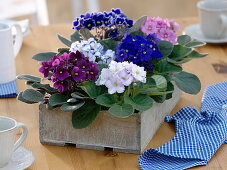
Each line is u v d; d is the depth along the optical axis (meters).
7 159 1.17
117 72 1.21
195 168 1.20
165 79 1.29
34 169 1.21
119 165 1.22
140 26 1.51
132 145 1.25
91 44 1.35
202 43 1.57
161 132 1.38
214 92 1.59
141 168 1.19
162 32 1.54
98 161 1.24
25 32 2.07
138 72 1.22
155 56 1.32
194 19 2.31
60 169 1.20
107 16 1.50
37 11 3.30
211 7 2.12
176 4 4.50
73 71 1.22
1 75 1.68
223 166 1.21
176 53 1.45
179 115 1.44
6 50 1.67
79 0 3.56
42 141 1.32
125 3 4.42
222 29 2.03
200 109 1.52
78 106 1.20
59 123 1.29
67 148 1.30
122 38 1.42
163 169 1.18
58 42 2.02
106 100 1.22
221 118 1.37
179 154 1.23
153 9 4.47
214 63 1.85
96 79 1.28
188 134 1.31
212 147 1.26
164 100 1.34
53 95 1.26
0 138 1.13
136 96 1.25
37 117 1.47
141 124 1.24
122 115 1.17
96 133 1.27
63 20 4.09
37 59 1.42
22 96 1.28
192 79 1.45
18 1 3.37
